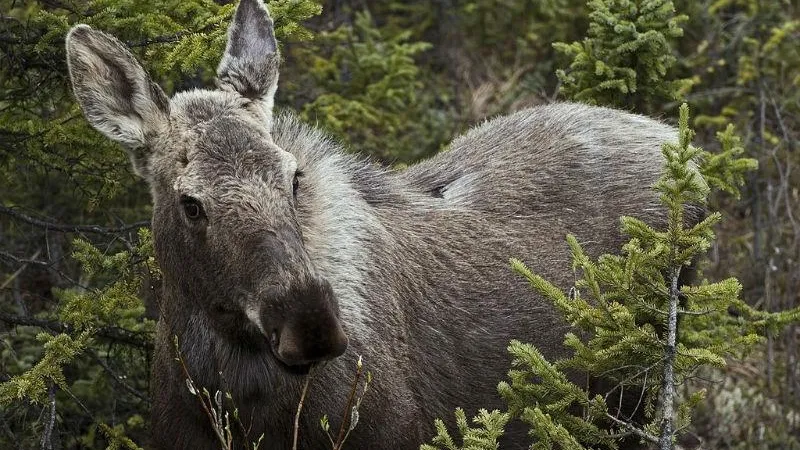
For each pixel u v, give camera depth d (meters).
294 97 19.86
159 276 14.67
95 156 15.62
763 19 21.95
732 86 22.16
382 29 23.30
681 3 22.28
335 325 10.58
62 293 15.69
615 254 14.98
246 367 12.00
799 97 21.59
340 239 12.45
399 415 12.66
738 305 15.78
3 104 16.02
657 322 12.73
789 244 20.03
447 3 23.92
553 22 23.06
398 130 21.00
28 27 15.18
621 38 16.98
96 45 12.05
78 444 16.36
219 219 11.17
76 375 16.75
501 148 15.34
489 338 14.01
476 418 11.72
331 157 12.95
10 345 15.77
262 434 11.79
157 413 12.88
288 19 14.79
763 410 18.02
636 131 15.83
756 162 16.23
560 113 15.84
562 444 11.35
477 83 23.34
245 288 11.01
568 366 12.05
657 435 11.83
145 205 17.80
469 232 14.32
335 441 12.21
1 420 15.44
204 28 14.84
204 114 11.88
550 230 14.74
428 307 13.59
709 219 11.43
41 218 17.66
